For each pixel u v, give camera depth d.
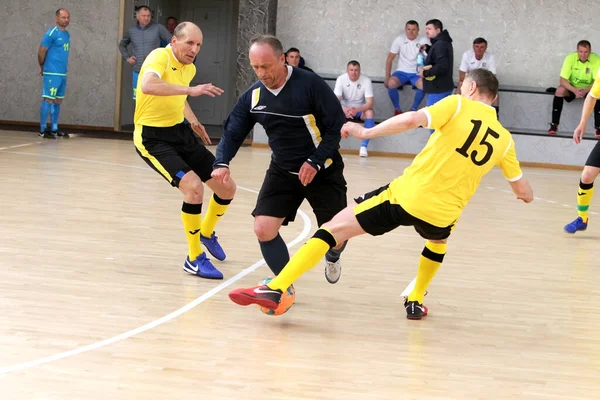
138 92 5.13
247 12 13.74
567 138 12.80
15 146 11.45
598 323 4.59
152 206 7.53
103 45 14.57
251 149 13.02
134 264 5.38
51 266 5.19
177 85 4.77
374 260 5.89
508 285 5.36
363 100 12.94
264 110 4.29
